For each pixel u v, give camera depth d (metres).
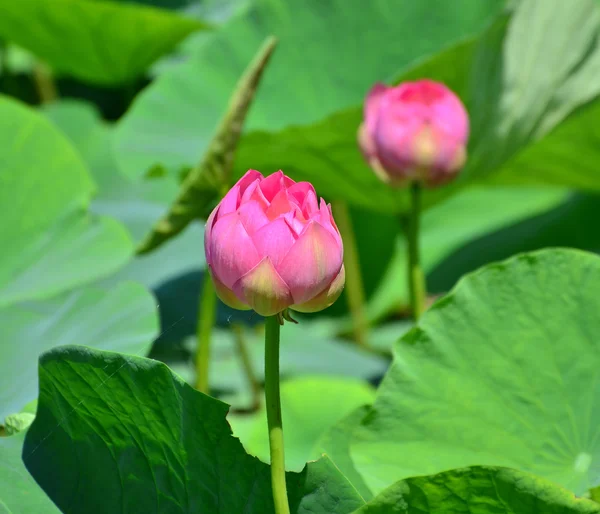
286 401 2.35
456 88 2.72
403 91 2.13
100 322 2.05
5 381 2.00
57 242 2.46
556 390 1.86
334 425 1.86
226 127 2.04
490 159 2.61
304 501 1.71
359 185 2.83
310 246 1.63
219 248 1.64
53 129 2.56
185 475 1.74
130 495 1.76
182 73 3.47
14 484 1.76
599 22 2.49
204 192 2.10
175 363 2.82
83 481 1.77
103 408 1.74
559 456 1.83
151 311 2.03
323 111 3.49
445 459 1.83
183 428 1.71
